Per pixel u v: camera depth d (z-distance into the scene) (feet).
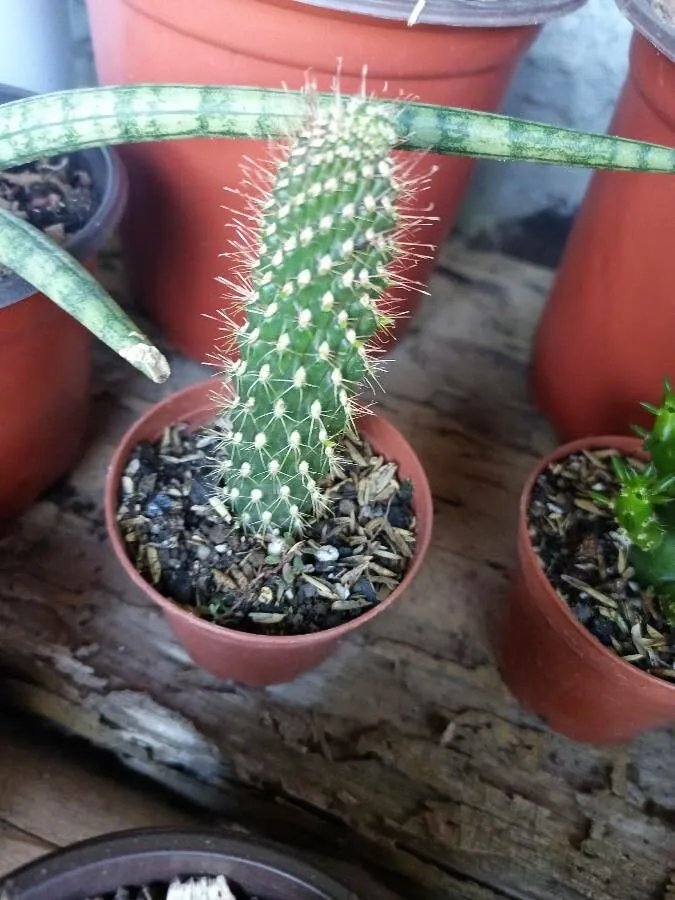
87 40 0.89
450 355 0.91
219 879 0.47
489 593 0.74
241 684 0.66
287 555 0.56
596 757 0.66
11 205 0.64
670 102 0.59
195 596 0.55
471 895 0.61
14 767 0.61
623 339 0.71
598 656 0.54
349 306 0.42
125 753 0.64
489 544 0.77
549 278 1.01
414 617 0.71
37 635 0.66
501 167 0.95
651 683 0.53
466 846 0.61
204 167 0.65
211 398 0.61
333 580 0.56
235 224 0.69
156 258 0.76
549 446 0.85
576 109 0.90
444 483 0.80
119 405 0.81
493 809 0.63
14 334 0.54
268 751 0.64
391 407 0.85
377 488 0.61
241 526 0.57
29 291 0.51
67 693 0.64
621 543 0.62
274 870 0.46
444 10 0.54
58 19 0.80
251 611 0.54
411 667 0.69
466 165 0.72
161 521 0.57
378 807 0.62
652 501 0.52
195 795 0.64
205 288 0.75
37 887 0.43
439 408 0.86
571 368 0.78
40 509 0.73
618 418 0.76
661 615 0.58
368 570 0.57
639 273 0.66
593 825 0.63
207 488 0.59
